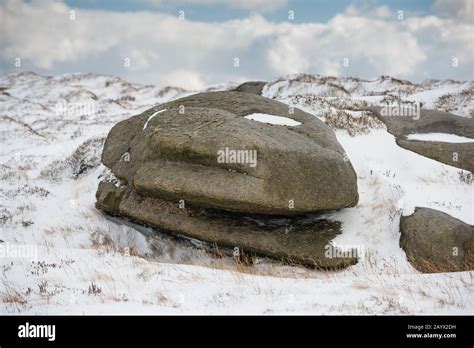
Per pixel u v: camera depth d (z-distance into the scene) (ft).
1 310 30.76
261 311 29.17
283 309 29.37
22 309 30.71
